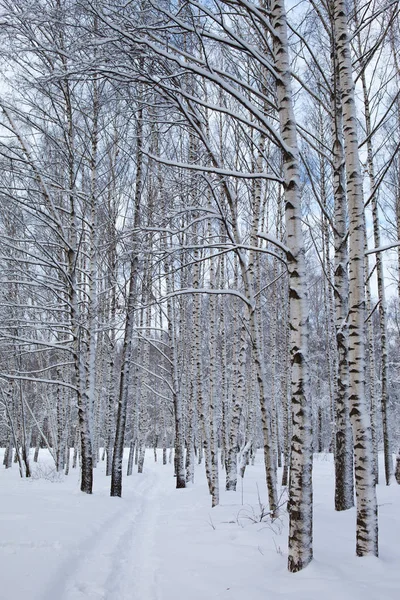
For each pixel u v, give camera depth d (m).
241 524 6.52
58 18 4.74
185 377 21.78
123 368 11.26
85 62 4.59
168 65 5.03
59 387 18.73
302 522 4.09
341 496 6.94
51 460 29.05
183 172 7.01
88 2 4.27
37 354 19.61
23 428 16.12
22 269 9.91
